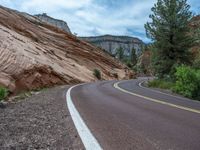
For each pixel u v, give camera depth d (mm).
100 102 12688
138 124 7305
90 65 59344
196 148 5051
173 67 32000
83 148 4938
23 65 22797
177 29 34781
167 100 14695
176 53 35344
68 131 6340
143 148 4992
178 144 5309
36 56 30812
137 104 12102
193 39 35469
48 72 27219
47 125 6965
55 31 63719
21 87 20203
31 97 15219
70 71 40625
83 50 63188
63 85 29125
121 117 8414
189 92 18953
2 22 41781
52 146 5016
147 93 19562
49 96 15688
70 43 61438
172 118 8375
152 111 9891
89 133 6109
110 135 5969
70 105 11359
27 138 5535
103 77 57500
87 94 17219
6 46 23828
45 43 49000
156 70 36281
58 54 48188
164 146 5148
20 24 48531
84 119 7945
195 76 19422
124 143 5320
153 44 36500
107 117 8375
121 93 18469
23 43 32906
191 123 7582
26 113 8945
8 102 12578
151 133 6242
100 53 76000
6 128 6387
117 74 69688
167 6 36125
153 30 36375
